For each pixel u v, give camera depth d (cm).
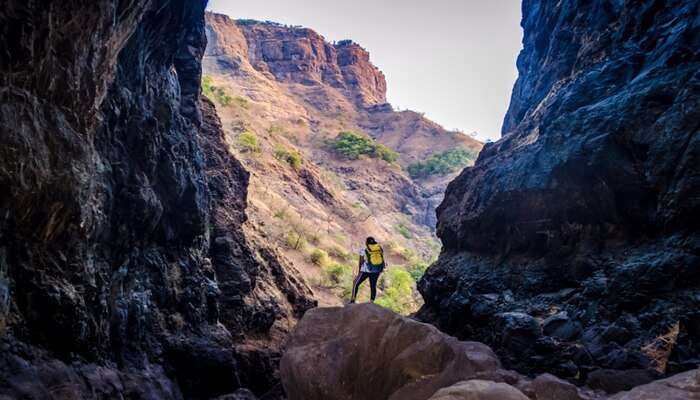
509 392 379
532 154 1441
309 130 12256
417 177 12744
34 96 794
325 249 5128
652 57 1262
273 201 5412
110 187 1080
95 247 1030
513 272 1424
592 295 1071
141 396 1034
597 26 1725
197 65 1908
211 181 2058
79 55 877
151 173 1295
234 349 1714
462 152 13575
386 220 9562
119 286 1140
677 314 866
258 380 1753
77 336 882
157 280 1331
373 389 508
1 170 705
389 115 16738
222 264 1884
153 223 1281
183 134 1595
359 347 528
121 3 955
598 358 916
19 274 789
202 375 1362
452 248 1973
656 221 1040
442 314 1694
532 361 1009
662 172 1020
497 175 1622
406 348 523
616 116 1166
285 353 561
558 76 1928
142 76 1275
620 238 1152
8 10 698
